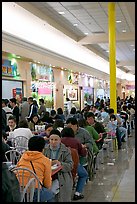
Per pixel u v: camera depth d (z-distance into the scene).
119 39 13.18
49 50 11.98
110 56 9.84
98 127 6.95
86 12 9.84
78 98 17.42
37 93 12.66
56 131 4.32
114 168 6.85
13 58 10.41
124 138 10.71
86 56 17.55
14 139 5.79
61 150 4.08
